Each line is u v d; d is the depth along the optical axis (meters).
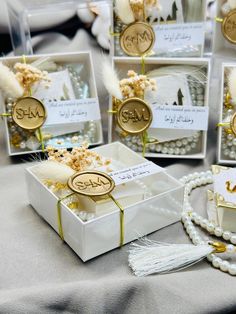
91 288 0.18
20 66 0.28
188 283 0.19
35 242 0.21
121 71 0.30
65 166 0.22
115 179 0.22
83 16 0.33
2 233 0.22
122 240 0.21
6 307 0.17
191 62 0.28
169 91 0.28
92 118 0.29
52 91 0.29
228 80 0.28
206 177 0.26
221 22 0.30
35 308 0.17
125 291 0.18
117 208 0.21
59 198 0.21
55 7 0.32
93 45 0.34
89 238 0.19
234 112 0.28
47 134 0.29
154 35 0.29
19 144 0.29
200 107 0.28
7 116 0.28
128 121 0.28
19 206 0.24
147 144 0.29
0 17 0.35
